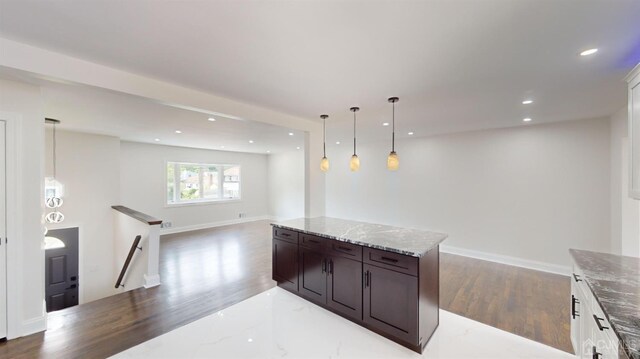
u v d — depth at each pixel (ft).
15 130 7.67
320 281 10.00
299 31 5.47
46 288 15.67
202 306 10.23
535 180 14.43
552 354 7.46
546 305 10.35
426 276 7.89
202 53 6.48
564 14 4.78
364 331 8.56
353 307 8.91
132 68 7.35
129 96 7.95
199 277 13.24
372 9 4.70
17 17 4.98
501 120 13.37
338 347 7.76
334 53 6.43
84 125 14.19
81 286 16.72
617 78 7.80
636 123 5.74
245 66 7.20
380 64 7.00
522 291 11.64
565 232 13.66
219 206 26.84
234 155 28.07
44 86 8.07
